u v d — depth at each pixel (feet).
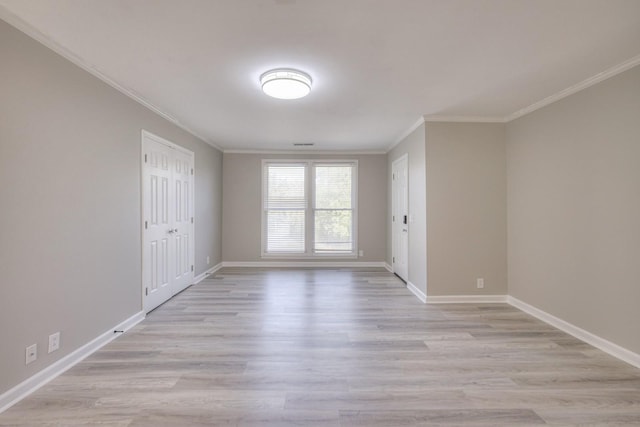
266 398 6.63
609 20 6.46
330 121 13.91
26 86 6.68
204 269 17.80
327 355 8.57
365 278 17.80
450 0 5.85
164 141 12.91
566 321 10.20
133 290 10.77
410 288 15.37
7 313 6.28
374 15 6.31
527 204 12.04
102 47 7.54
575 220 9.84
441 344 9.27
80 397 6.61
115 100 9.75
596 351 8.80
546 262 11.07
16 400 6.44
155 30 6.82
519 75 9.11
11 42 6.35
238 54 7.88
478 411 6.21
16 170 6.47
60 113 7.59
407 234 15.97
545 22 6.54
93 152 8.77
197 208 16.61
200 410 6.22
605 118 8.83
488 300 13.29
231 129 15.38
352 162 21.03
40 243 7.03
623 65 8.25
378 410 6.25
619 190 8.44
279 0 5.82
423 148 13.34
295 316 11.64
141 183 11.24
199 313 11.93
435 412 6.18
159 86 9.90
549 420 5.95
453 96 10.75
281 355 8.57
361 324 10.86
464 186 13.21
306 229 21.01
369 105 11.71
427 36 7.08
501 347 9.06
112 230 9.62
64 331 7.73
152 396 6.67
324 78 9.29
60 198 7.59
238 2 5.88
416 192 14.49
